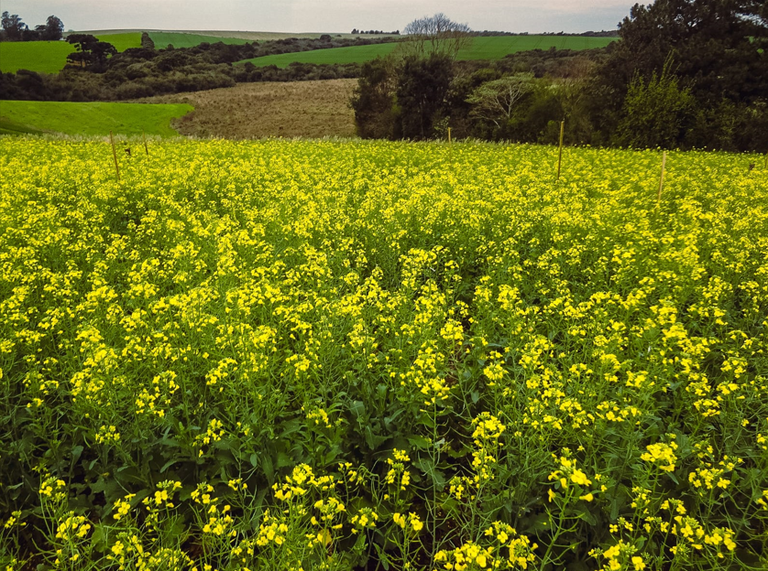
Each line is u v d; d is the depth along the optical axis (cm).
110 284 828
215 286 736
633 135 3594
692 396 477
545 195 1333
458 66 6316
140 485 435
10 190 1333
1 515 420
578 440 435
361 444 468
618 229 998
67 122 5141
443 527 429
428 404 456
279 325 616
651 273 810
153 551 384
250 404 501
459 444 517
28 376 455
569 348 616
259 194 1426
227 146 2525
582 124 4106
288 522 343
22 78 6931
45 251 881
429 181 1536
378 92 5709
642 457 355
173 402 503
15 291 634
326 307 617
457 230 959
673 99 3453
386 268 905
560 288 739
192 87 7875
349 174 1712
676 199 1403
